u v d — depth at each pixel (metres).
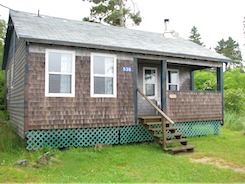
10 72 13.38
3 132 8.80
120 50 8.96
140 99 11.50
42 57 7.84
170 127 9.48
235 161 7.21
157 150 8.47
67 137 8.38
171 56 10.21
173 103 10.29
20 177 5.42
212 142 10.05
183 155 7.90
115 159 7.10
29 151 7.62
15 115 10.34
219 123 12.05
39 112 7.73
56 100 8.01
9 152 7.61
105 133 9.09
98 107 8.70
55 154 7.33
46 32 8.42
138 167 6.45
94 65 8.73
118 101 9.10
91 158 7.21
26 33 7.64
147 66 12.02
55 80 8.05
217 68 11.91
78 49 8.45
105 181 5.27
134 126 9.69
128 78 9.37
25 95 7.55
